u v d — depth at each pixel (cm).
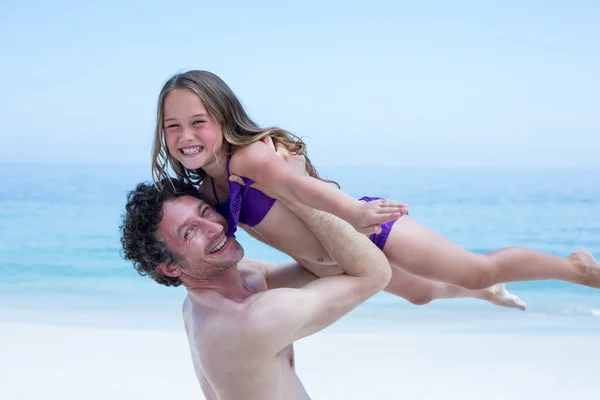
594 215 2078
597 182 2950
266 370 315
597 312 1015
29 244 1727
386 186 2930
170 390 652
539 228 1912
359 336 876
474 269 334
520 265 337
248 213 336
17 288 1233
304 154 356
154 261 325
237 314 310
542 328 923
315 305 306
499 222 2005
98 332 902
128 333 895
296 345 830
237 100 336
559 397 634
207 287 333
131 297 1147
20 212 2261
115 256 1562
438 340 854
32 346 826
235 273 339
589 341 847
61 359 764
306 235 337
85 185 2956
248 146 325
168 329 921
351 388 661
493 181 3064
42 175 3419
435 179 3238
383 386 667
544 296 1119
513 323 951
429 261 332
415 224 342
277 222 335
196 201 326
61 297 1153
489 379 691
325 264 350
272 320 301
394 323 949
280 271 375
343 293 312
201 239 318
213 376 322
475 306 1052
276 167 311
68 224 2038
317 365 740
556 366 734
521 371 717
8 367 732
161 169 336
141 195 327
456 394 643
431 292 397
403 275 388
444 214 2167
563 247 1712
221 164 330
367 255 316
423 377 695
